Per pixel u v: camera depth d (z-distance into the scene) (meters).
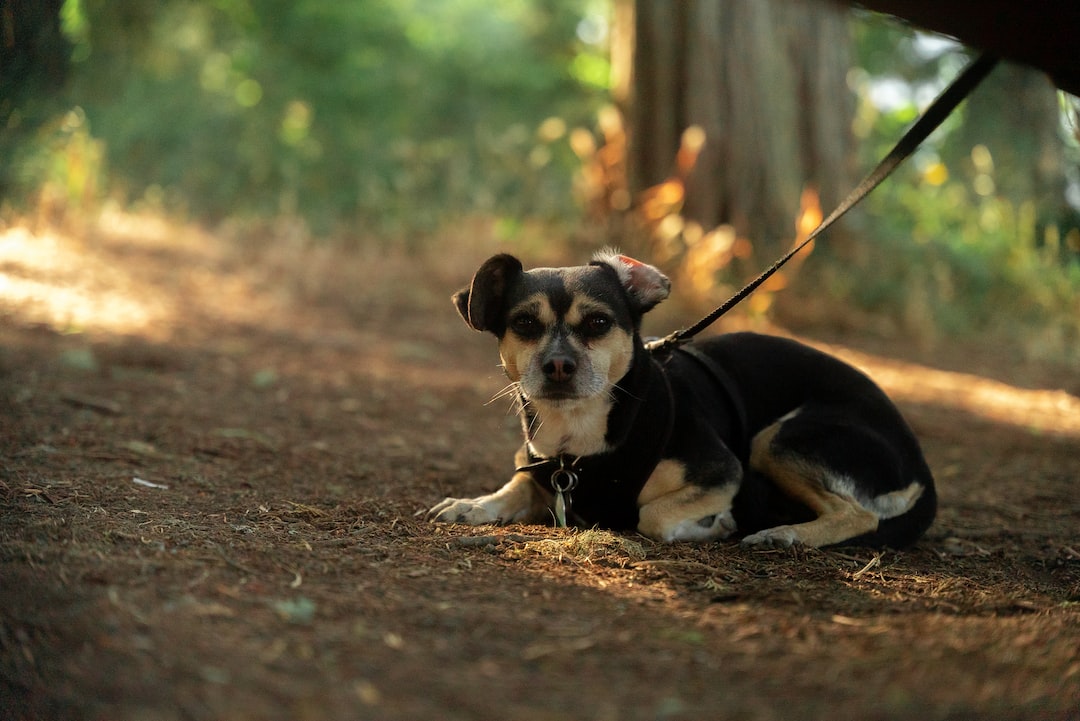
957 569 3.95
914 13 2.75
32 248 9.88
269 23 19.03
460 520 4.15
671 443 4.07
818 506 4.13
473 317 4.02
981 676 2.56
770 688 2.46
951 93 3.82
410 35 20.05
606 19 20.56
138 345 7.64
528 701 2.34
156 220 12.84
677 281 10.41
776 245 11.31
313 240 13.12
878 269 11.61
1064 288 11.77
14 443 4.79
